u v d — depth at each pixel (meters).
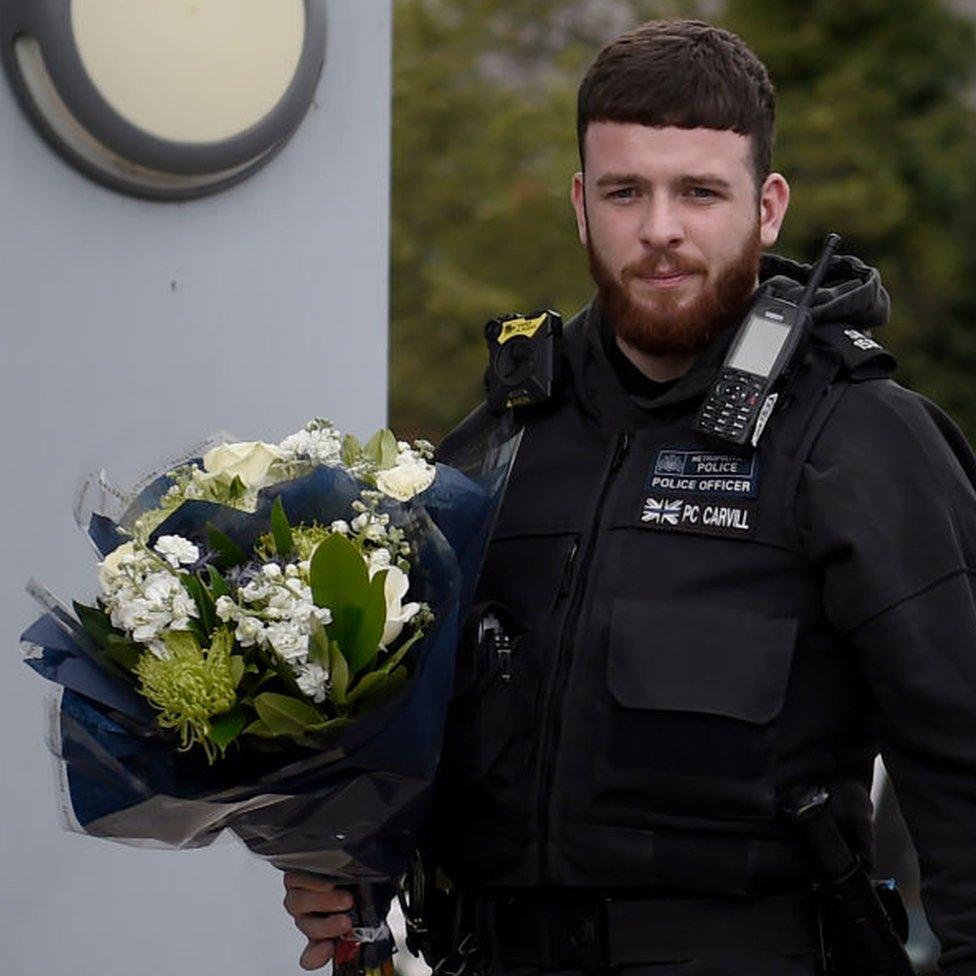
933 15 38.53
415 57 36.59
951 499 5.40
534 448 5.85
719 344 5.63
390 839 5.45
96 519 5.49
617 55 5.52
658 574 5.49
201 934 7.27
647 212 5.47
